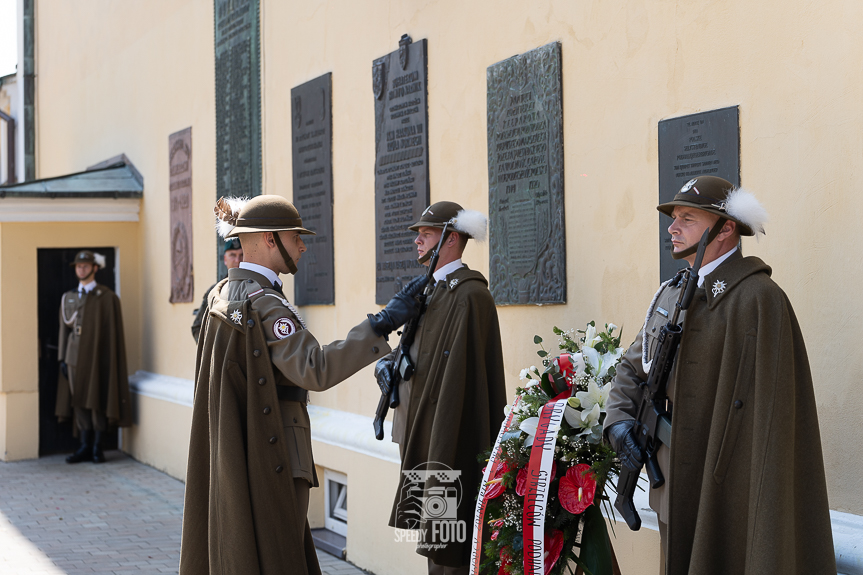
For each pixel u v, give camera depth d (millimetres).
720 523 2574
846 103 2996
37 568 5492
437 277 4059
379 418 4227
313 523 6180
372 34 5723
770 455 2469
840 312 3014
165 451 8719
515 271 4453
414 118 5246
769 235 3242
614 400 2969
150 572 5398
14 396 9477
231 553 3193
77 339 9234
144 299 9812
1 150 16406
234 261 6336
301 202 6574
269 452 3283
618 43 3885
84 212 9633
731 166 3369
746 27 3330
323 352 3271
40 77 14297
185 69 8672
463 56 4863
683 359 2719
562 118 4176
